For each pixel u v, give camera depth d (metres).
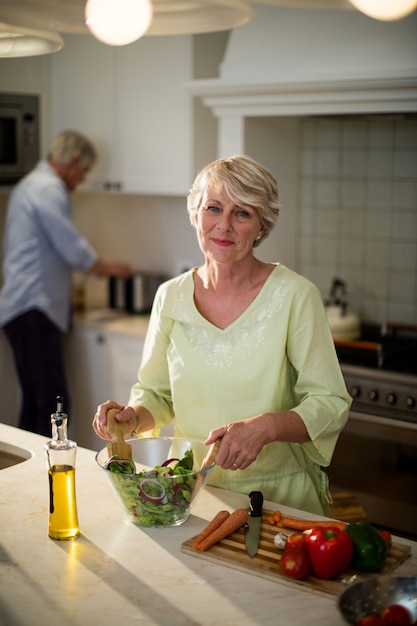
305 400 1.91
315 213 3.79
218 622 1.37
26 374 4.00
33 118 4.17
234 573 1.53
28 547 1.64
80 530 1.71
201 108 3.80
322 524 1.66
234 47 3.34
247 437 1.75
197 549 1.60
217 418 2.00
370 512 3.24
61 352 4.06
